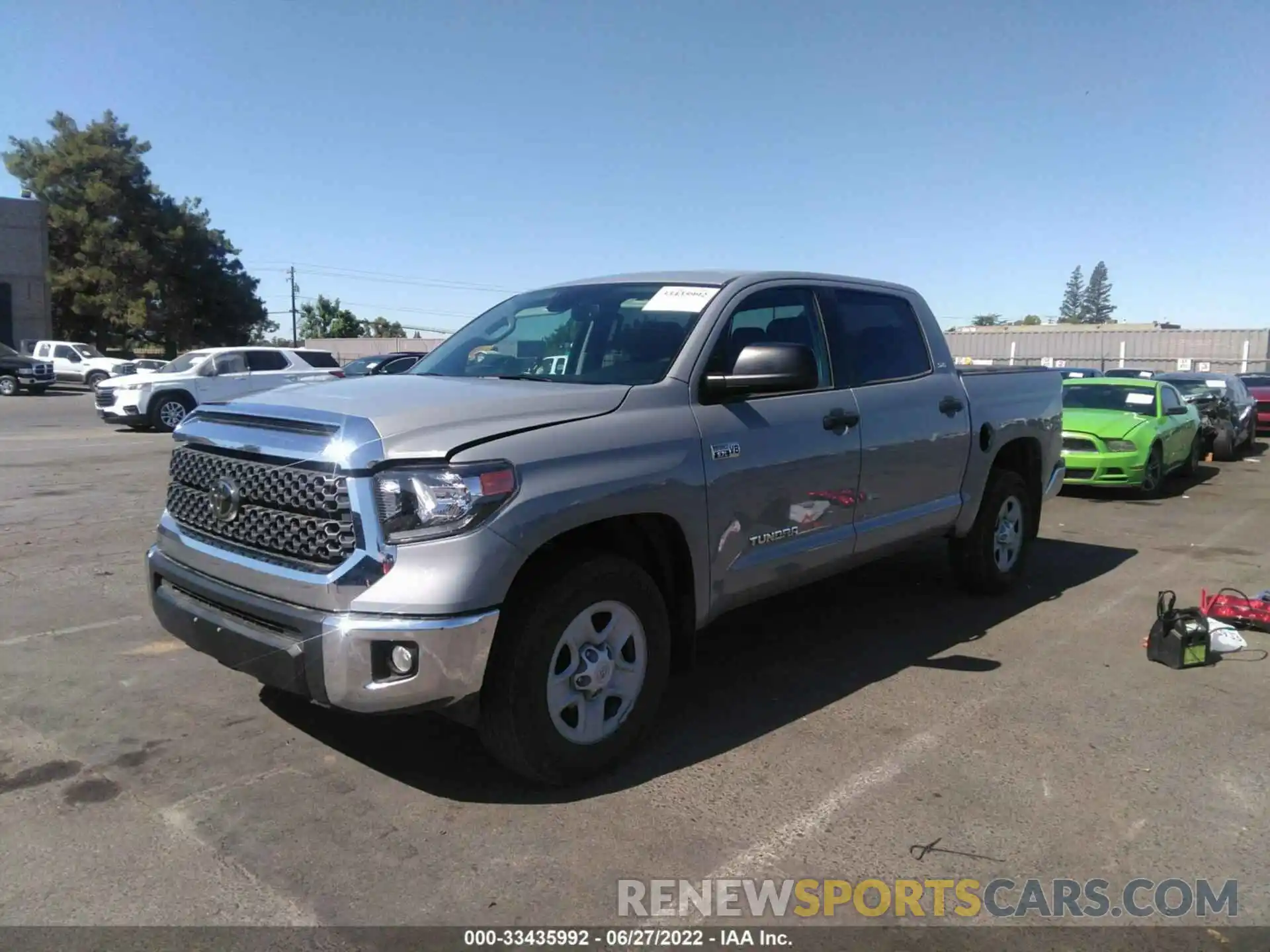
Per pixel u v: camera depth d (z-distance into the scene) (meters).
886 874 3.05
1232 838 3.30
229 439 3.57
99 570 7.00
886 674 4.93
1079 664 5.12
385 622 3.08
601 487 3.49
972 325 105.38
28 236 48.94
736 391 4.04
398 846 3.17
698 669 4.99
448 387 3.87
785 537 4.41
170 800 3.47
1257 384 23.36
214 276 63.25
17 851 3.12
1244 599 5.93
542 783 3.55
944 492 5.61
